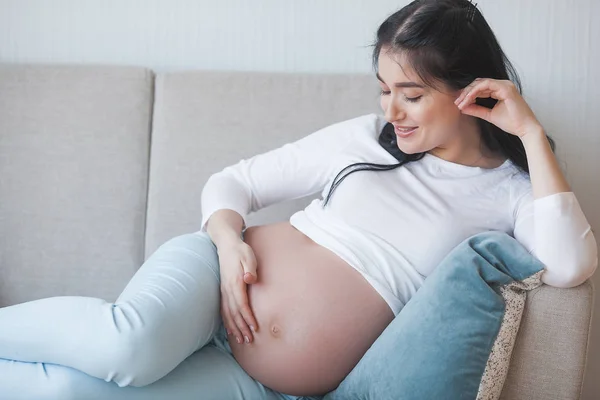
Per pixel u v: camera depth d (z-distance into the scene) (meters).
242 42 1.88
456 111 1.26
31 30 1.92
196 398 1.19
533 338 1.14
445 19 1.21
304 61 1.87
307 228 1.35
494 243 1.16
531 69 1.80
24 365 1.11
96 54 1.91
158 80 1.76
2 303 1.71
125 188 1.71
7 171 1.72
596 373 1.85
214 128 1.71
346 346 1.22
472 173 1.32
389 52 1.22
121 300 1.20
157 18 1.89
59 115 1.73
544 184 1.19
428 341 1.11
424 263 1.26
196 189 1.70
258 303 1.25
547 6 1.78
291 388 1.25
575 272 1.13
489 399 1.11
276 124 1.71
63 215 1.71
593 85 1.79
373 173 1.33
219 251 1.32
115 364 1.08
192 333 1.20
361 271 1.25
